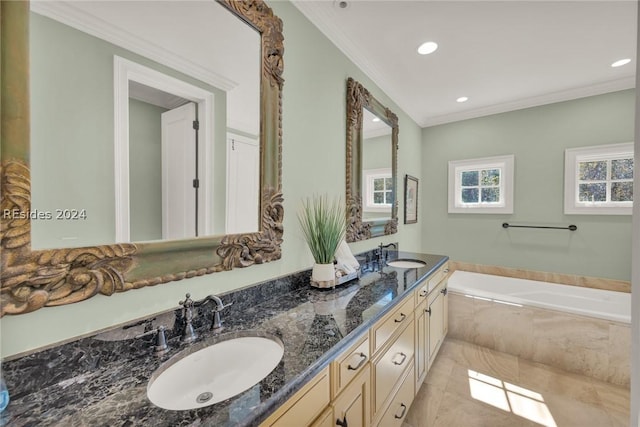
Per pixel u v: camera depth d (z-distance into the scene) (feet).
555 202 9.69
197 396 2.85
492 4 5.31
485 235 11.02
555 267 9.72
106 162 2.80
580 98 9.21
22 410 2.13
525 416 5.56
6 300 2.21
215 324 3.46
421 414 5.64
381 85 8.46
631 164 8.64
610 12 5.49
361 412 3.57
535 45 6.64
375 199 8.25
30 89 2.32
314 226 5.47
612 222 8.83
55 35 2.46
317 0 5.24
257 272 4.47
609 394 6.16
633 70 7.87
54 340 2.46
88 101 2.67
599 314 6.72
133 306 2.98
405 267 7.37
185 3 3.49
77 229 2.60
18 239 2.27
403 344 4.94
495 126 10.73
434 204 12.12
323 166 6.03
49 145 2.43
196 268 3.55
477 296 8.33
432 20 5.79
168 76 3.33
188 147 3.54
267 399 2.19
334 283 5.13
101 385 2.42
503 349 7.93
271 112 4.59
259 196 4.45
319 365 2.72
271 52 4.57
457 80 8.50
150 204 3.15
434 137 12.07
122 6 2.93
